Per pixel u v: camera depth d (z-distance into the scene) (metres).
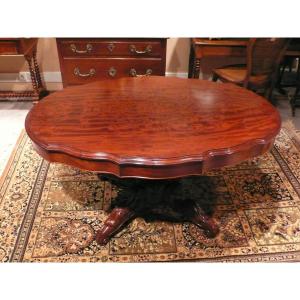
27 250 1.63
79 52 2.58
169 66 3.28
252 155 1.30
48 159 1.30
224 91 1.75
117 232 1.73
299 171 2.20
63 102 1.61
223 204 1.92
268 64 2.49
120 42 2.53
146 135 1.32
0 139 2.55
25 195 1.98
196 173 1.23
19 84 3.31
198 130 1.36
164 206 1.88
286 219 1.82
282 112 2.97
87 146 1.25
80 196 1.97
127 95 1.70
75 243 1.68
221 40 2.53
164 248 1.65
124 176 1.23
